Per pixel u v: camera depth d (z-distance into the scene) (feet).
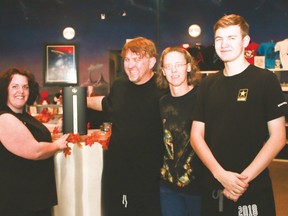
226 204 5.38
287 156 19.97
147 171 7.20
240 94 5.31
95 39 27.22
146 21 26.55
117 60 26.84
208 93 5.72
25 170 6.37
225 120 5.38
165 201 6.84
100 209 8.06
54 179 7.09
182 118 6.50
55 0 27.35
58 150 7.23
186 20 25.77
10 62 27.86
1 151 6.25
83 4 27.14
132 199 7.30
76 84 23.04
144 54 7.18
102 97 8.43
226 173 5.19
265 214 5.22
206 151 5.54
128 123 7.34
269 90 5.17
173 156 6.63
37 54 27.71
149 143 7.19
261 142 5.24
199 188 6.38
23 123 6.55
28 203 6.38
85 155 7.90
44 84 23.08
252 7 24.17
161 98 6.93
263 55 19.56
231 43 5.32
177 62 6.52
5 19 27.73
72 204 7.94
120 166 7.36
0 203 6.17
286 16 23.45
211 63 19.76
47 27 27.61
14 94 6.44
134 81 7.33
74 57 23.00
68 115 7.79
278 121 5.14
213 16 25.25
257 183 5.23
